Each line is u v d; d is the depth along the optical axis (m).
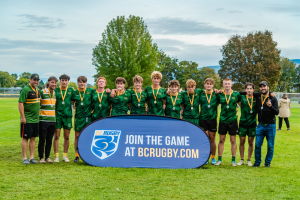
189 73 66.00
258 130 5.71
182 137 5.49
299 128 12.09
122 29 30.08
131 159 5.46
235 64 39.41
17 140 8.49
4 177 4.59
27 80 129.62
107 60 28.86
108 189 4.11
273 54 38.09
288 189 4.23
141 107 5.94
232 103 5.71
